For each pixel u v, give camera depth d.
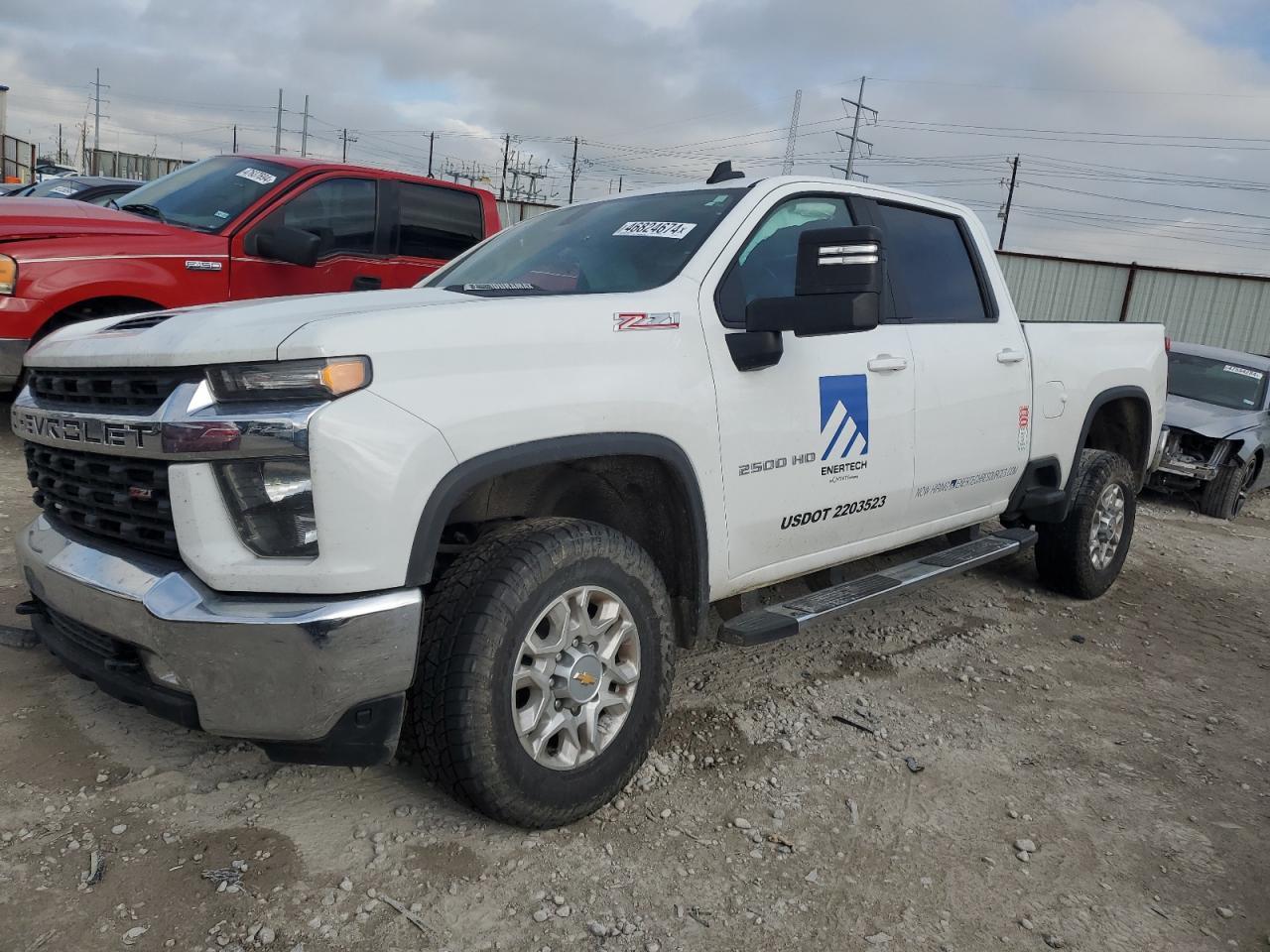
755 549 3.21
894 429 3.66
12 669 3.32
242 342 2.21
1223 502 8.74
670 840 2.66
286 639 2.12
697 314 2.96
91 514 2.54
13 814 2.52
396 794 2.75
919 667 4.09
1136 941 2.41
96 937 2.11
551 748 2.61
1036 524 5.12
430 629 2.41
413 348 2.29
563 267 3.32
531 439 2.45
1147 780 3.24
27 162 28.19
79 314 5.90
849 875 2.58
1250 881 2.70
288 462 2.15
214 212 6.50
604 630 2.66
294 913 2.23
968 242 4.37
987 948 2.33
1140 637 4.81
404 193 7.18
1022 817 2.93
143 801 2.62
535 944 2.21
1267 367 9.82
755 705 3.56
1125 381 5.15
